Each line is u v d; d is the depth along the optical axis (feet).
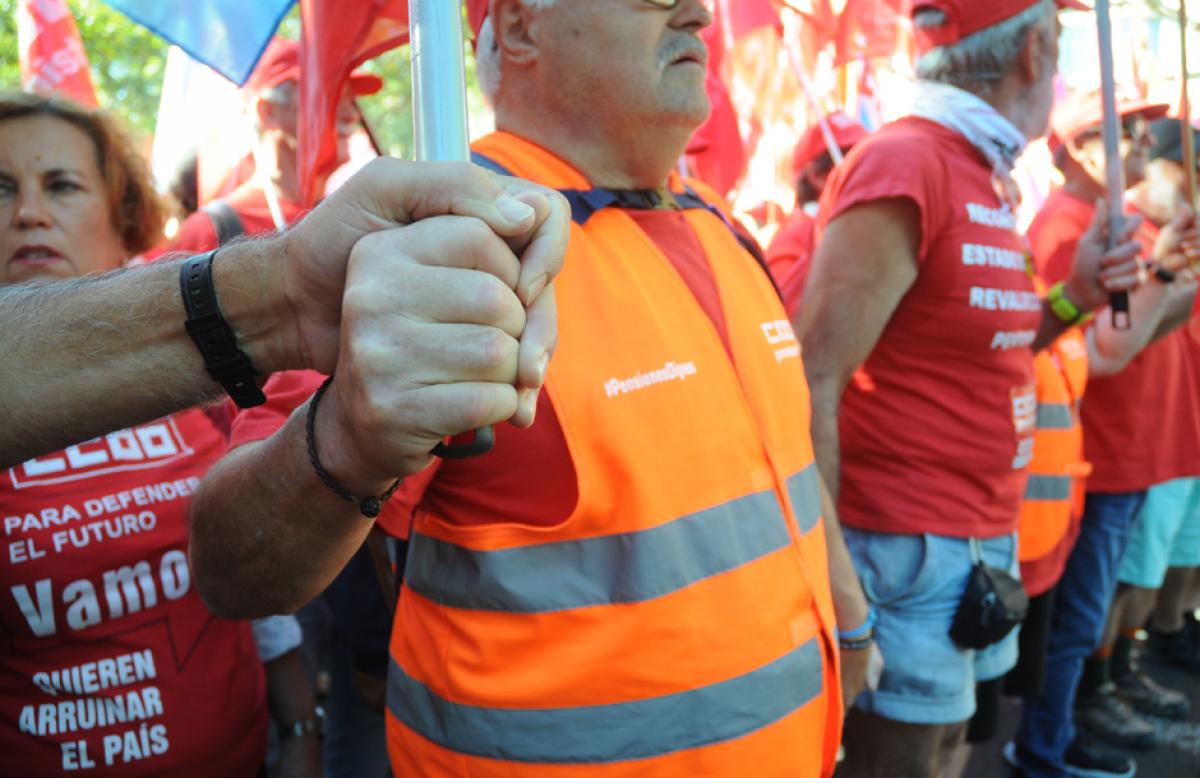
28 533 4.71
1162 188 11.68
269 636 6.28
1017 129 7.01
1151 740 11.61
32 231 5.31
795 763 4.47
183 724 5.03
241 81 5.14
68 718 4.82
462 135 2.51
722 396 4.48
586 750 4.00
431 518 4.25
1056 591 10.48
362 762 7.50
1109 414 10.44
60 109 5.45
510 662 4.04
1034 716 10.46
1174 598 13.43
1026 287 6.94
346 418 2.66
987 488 6.82
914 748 6.90
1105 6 7.97
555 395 4.01
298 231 2.58
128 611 4.92
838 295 6.34
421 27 2.51
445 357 2.29
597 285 4.25
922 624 6.77
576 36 4.42
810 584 4.66
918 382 6.69
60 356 2.66
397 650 4.44
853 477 6.93
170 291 2.66
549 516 4.07
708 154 11.03
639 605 4.03
